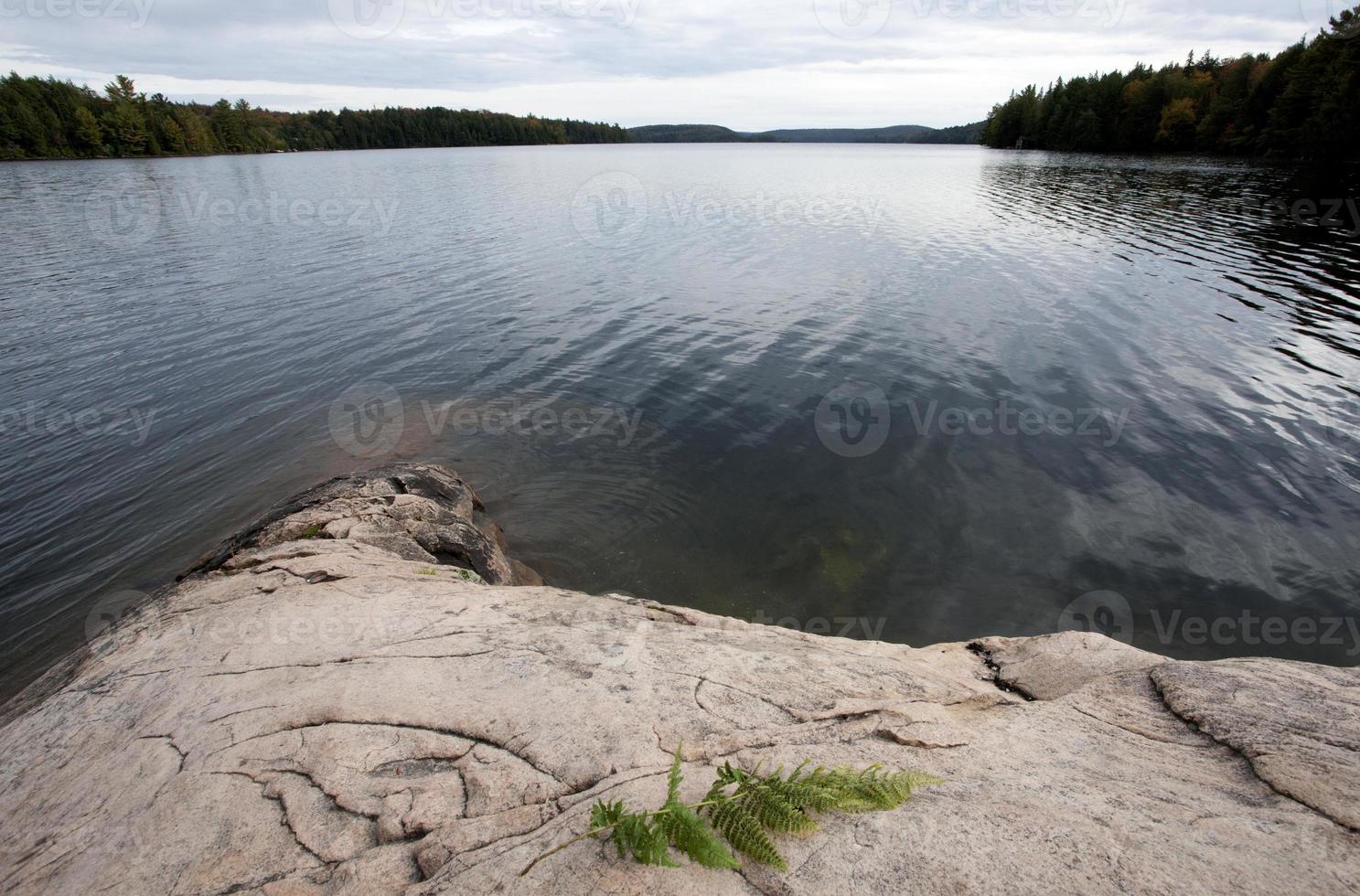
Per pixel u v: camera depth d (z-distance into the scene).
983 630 7.62
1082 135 100.94
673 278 24.62
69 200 49.03
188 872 2.62
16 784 3.44
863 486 10.49
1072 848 2.26
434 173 85.44
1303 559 8.45
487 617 4.74
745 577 8.65
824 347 16.62
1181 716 3.29
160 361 16.72
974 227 34.84
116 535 9.81
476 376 15.55
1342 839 2.23
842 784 2.54
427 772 3.02
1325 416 11.98
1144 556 8.68
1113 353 15.50
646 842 2.25
